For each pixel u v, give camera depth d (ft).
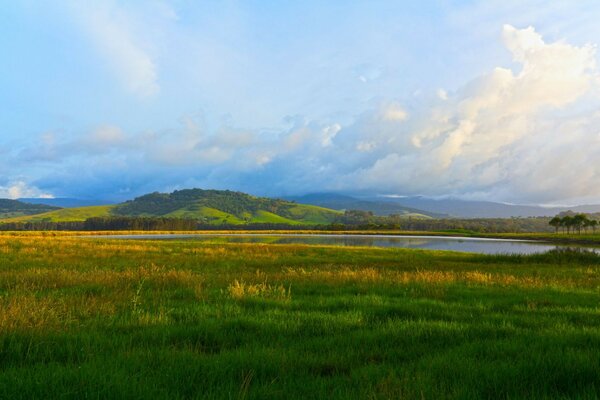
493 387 13.55
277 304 30.76
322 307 30.27
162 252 104.63
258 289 38.09
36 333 19.54
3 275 46.96
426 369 15.35
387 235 472.44
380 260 96.94
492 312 28.81
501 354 17.42
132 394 12.38
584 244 291.99
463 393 12.76
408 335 21.04
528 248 236.02
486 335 21.38
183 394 12.64
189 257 91.35
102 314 25.79
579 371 14.53
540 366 15.25
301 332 22.36
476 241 333.21
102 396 12.35
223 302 31.37
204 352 17.80
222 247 128.88
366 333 21.36
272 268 70.44
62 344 18.48
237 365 15.62
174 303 31.07
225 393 12.69
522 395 12.81
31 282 42.11
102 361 15.81
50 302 27.50
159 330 21.53
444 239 371.76
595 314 28.04
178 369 14.97
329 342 19.76
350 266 75.87
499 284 46.78
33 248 99.50
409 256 111.65
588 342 19.35
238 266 74.02
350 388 13.35
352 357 17.40
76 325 22.27
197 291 36.52
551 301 34.24
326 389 13.39
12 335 18.42
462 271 64.64
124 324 23.11
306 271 61.11
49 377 13.73
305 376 14.82
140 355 16.80
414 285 44.01
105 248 108.17
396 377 14.23
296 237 403.34
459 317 26.48
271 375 14.83
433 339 20.68
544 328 23.08
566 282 50.26
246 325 23.02
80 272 53.31
